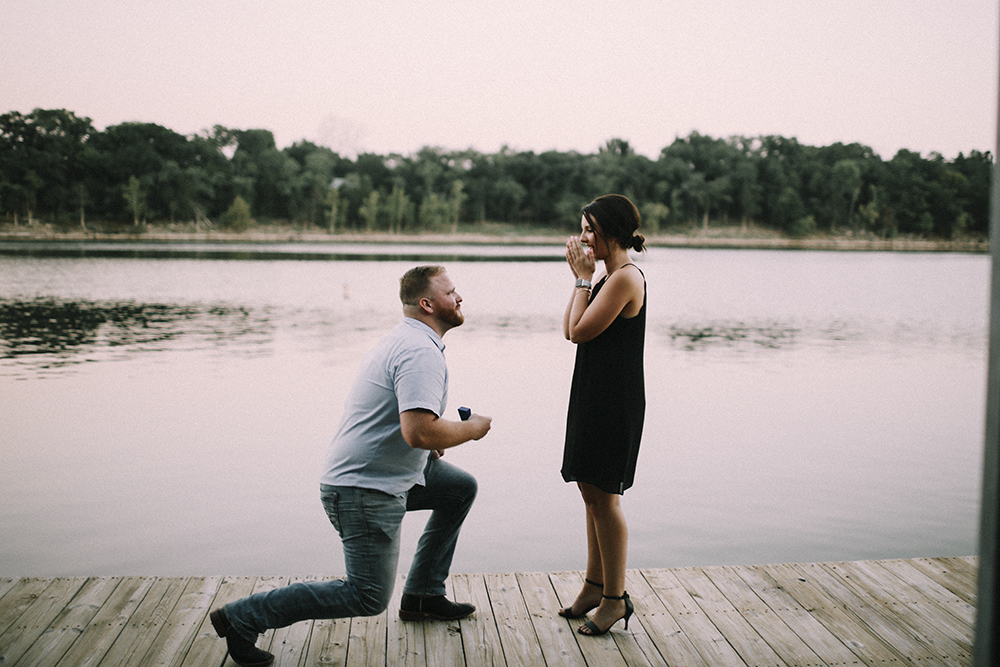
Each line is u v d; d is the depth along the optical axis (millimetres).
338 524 2299
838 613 2764
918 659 2434
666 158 132500
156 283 29531
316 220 117875
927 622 2695
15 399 8539
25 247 69250
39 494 5316
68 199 106125
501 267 45750
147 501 5191
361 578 2268
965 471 6156
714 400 9109
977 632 1214
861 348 14297
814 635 2594
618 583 2578
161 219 111188
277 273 36688
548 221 129500
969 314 21875
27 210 105625
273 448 6539
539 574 3115
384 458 2273
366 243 106625
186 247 76812
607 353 2498
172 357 11781
